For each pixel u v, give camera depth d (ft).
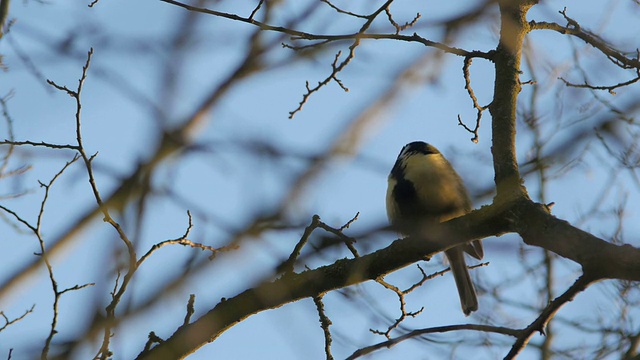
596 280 19.69
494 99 25.44
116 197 20.66
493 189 16.80
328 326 25.21
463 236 23.49
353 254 25.82
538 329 20.86
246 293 25.63
